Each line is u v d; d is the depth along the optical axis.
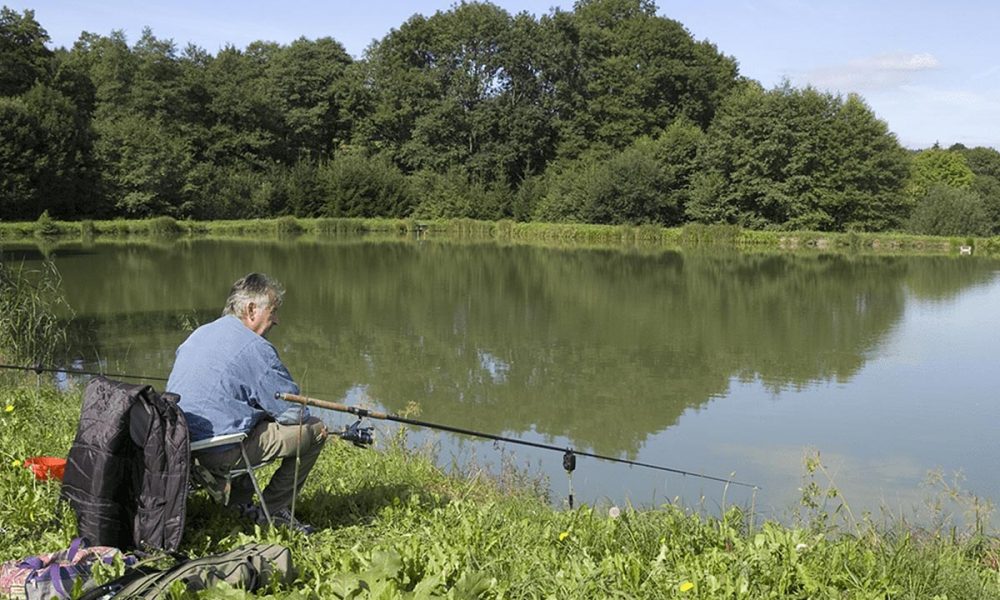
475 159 56.53
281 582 3.04
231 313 3.89
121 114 53.97
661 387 10.40
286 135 60.47
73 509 3.45
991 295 20.53
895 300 19.52
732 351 12.89
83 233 42.19
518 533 3.96
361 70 62.88
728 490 6.58
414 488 4.97
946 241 38.62
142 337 13.05
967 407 9.37
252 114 57.41
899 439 8.12
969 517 5.73
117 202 47.69
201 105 56.78
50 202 45.00
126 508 3.37
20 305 10.93
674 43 55.22
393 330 14.40
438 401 9.52
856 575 3.48
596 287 21.81
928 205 43.38
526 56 57.25
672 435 8.28
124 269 24.56
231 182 52.72
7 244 35.34
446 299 18.84
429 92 58.69
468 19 58.28
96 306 16.53
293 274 23.91
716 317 16.59
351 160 54.03
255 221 49.22
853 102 44.50
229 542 3.60
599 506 6.02
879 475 7.02
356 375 10.80
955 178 63.62
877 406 9.48
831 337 14.29
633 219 46.12
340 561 3.28
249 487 3.99
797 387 10.45
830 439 8.12
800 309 17.89
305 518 4.16
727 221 45.44
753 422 8.78
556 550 3.72
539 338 13.85
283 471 3.94
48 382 8.34
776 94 44.66
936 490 6.61
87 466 3.31
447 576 3.21
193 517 3.92
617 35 56.97
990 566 4.39
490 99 57.34
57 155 44.56
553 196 48.38
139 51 56.56
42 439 5.23
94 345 12.31
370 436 4.06
